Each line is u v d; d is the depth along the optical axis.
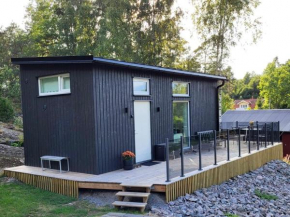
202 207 5.38
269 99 36.09
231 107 32.34
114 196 5.69
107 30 17.28
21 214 4.99
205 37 16.33
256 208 6.00
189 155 6.49
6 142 12.41
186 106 9.89
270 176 9.30
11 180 7.12
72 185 6.02
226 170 7.69
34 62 7.10
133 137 7.57
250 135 9.80
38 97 7.63
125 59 17.05
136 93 7.73
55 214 4.97
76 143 6.84
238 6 15.10
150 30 17.36
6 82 19.80
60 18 20.25
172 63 18.41
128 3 16.86
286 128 18.25
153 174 6.35
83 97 6.64
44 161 7.59
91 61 6.16
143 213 4.93
